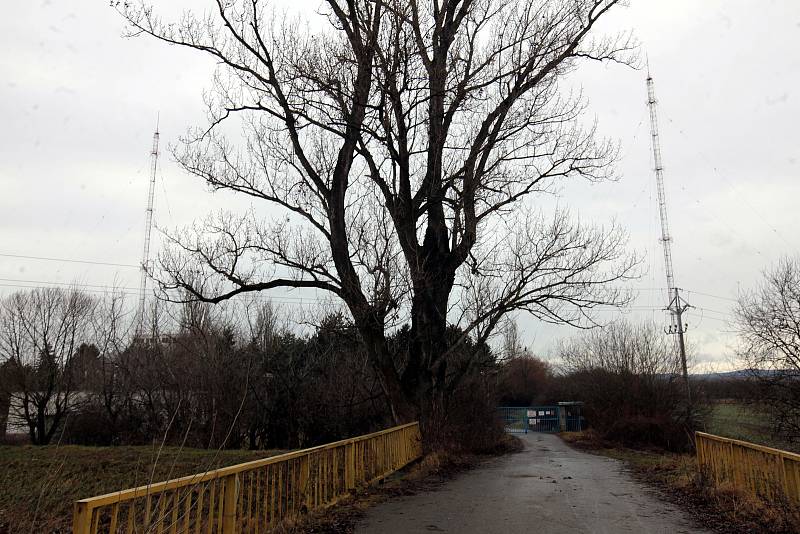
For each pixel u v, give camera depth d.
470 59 19.39
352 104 17.80
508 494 10.77
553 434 51.81
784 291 25.25
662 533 7.58
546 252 18.91
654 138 41.47
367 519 8.43
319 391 28.47
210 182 18.41
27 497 12.48
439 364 18.66
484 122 19.36
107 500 4.50
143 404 31.91
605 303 18.56
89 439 32.31
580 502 9.92
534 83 18.56
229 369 28.20
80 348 36.03
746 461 9.18
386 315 17.88
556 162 19.92
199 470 6.02
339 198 18.39
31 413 35.53
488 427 25.30
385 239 17.81
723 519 8.42
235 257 18.23
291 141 18.47
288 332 30.41
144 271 33.16
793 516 7.21
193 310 28.89
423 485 11.98
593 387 40.41
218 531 6.09
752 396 26.33
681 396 36.03
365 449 11.39
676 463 15.23
